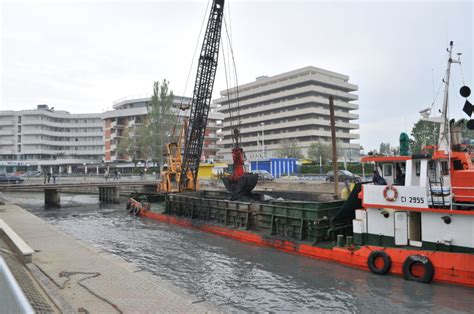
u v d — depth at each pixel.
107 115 96.88
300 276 12.39
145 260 15.16
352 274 12.30
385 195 12.45
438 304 9.67
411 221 12.01
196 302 8.43
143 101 96.50
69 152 108.81
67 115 110.56
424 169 11.90
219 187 42.12
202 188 41.41
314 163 69.56
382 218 12.70
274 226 17.45
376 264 12.34
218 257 15.39
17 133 104.56
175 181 31.58
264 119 107.00
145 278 10.13
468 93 11.16
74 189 56.19
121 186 43.97
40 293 8.36
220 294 10.97
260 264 14.06
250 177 22.66
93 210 36.09
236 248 16.98
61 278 10.08
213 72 27.73
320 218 15.13
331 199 19.59
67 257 12.48
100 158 110.56
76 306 8.03
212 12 26.47
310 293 10.85
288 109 103.69
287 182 42.38
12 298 3.31
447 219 10.97
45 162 100.62
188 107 29.77
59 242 15.09
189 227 23.48
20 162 99.00
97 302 8.30
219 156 114.25
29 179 56.72
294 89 100.44
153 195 33.53
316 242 15.05
